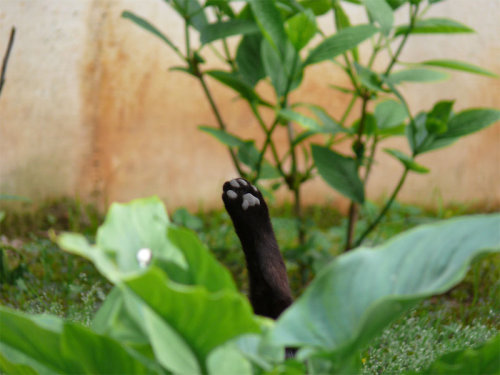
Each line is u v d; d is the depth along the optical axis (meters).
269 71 1.05
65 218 1.46
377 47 1.06
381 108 1.12
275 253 0.86
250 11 1.08
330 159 1.05
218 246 1.29
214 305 0.60
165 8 1.50
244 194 0.86
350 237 1.15
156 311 0.61
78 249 0.59
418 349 0.95
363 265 0.62
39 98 1.46
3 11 1.41
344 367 0.62
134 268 0.63
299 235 1.20
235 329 0.61
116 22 1.49
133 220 0.64
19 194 1.45
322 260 1.16
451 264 0.61
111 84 1.51
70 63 1.47
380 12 0.98
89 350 0.64
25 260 1.23
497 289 1.16
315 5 1.07
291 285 1.20
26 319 0.64
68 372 0.65
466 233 0.62
